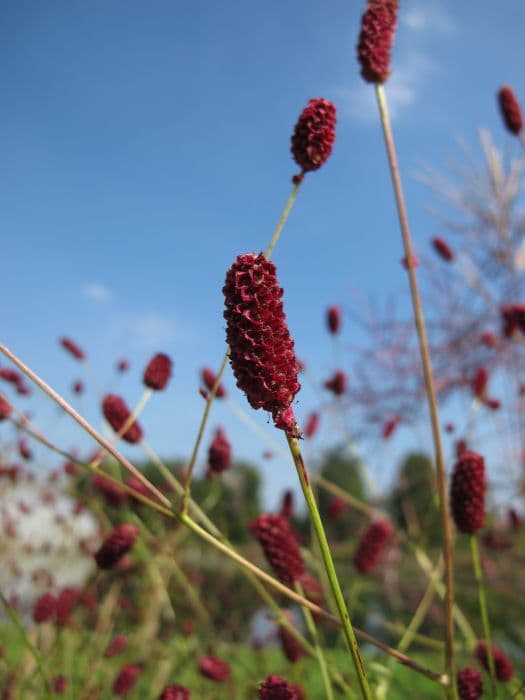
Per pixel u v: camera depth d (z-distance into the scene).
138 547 0.33
